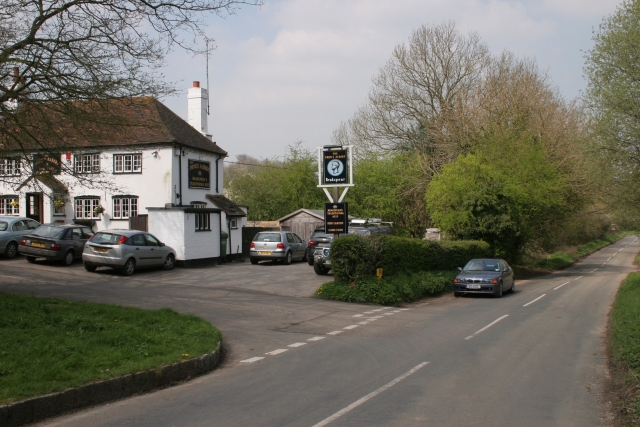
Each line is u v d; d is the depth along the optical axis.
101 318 9.94
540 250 40.94
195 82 33.75
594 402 6.84
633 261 55.22
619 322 12.12
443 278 22.17
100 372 7.02
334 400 6.78
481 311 16.34
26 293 14.41
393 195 43.38
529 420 6.07
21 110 12.23
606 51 17.94
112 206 28.80
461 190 30.41
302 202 49.81
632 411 6.24
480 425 5.88
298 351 9.95
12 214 29.45
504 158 32.31
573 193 34.06
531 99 34.84
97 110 12.97
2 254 23.20
